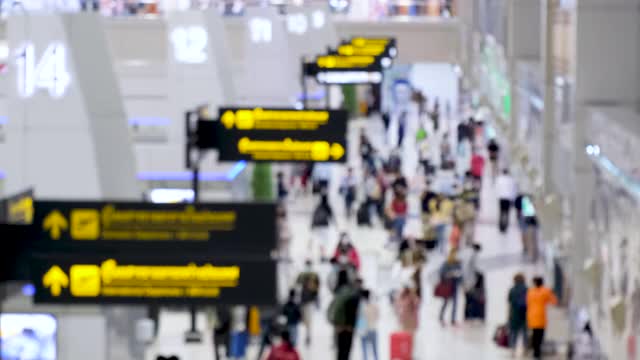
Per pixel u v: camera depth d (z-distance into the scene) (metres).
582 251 38.94
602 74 39.56
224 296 21.56
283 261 45.59
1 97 33.25
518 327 38.47
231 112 36.47
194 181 35.12
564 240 42.56
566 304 41.41
